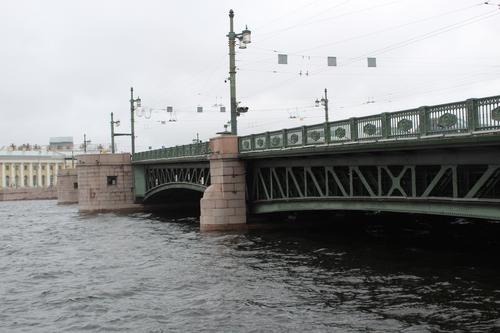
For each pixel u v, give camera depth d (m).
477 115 13.64
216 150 28.22
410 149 15.86
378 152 17.92
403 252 19.50
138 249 24.62
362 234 25.30
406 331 10.82
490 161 14.07
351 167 19.64
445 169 15.58
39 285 17.61
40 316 13.66
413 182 16.81
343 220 29.19
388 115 16.86
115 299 14.97
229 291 15.07
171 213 50.03
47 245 28.53
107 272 19.23
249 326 11.77
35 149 141.12
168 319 12.70
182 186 38.78
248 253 21.14
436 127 14.95
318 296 13.98
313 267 17.73
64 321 13.09
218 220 27.89
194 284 16.23
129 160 55.62
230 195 27.89
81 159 54.88
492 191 15.59
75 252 25.16
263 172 27.38
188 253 22.11
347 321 11.70
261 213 27.95
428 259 17.88
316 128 20.62
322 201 21.56
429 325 11.09
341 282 15.33
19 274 19.83
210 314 12.91
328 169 20.89
